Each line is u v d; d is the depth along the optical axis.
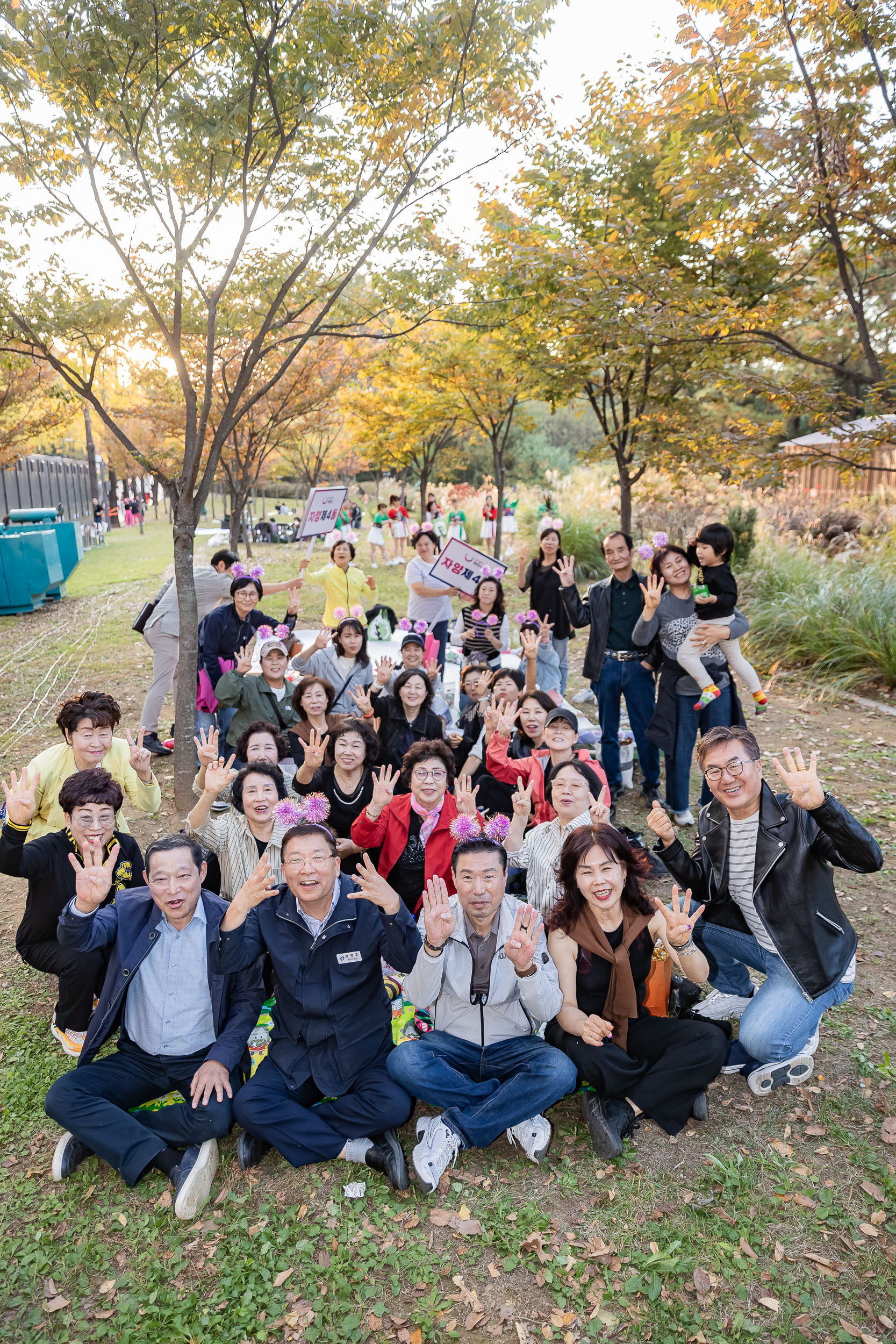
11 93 4.85
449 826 4.22
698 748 3.51
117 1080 3.26
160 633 7.25
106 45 4.68
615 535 6.03
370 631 10.64
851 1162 3.10
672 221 8.18
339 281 6.27
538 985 3.20
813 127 6.59
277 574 17.83
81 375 5.82
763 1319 2.53
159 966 3.37
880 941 4.50
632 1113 3.30
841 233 7.26
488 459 38.88
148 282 5.46
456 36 5.24
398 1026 3.84
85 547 28.09
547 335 8.87
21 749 7.57
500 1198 3.00
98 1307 2.65
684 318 7.08
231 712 6.28
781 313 7.87
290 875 3.22
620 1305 2.58
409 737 5.59
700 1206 2.93
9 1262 2.80
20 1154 3.26
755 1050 3.44
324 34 4.88
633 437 10.02
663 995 3.64
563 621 7.27
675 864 3.62
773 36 6.52
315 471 25.50
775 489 8.09
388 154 5.55
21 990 4.27
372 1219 2.92
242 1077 3.46
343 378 13.52
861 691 8.75
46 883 3.66
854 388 8.75
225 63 5.11
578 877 3.36
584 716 8.06
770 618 10.06
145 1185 3.11
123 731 7.95
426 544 8.57
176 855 3.22
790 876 3.38
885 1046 3.71
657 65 7.01
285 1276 2.69
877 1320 2.52
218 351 8.58
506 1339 2.49
